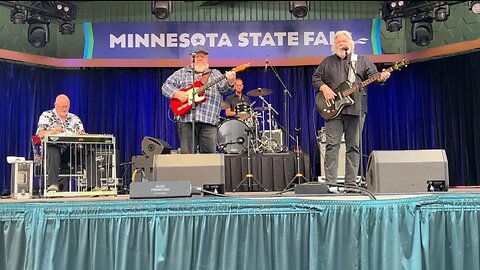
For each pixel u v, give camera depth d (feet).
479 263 9.44
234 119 20.67
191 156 10.87
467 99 22.29
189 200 9.46
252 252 9.41
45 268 9.25
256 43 23.27
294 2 19.42
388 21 21.27
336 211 9.47
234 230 9.40
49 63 23.44
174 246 9.36
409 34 24.86
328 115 12.75
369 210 9.44
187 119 14.64
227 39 23.30
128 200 9.55
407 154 10.64
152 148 19.65
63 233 9.33
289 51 23.20
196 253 9.39
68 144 14.21
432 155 10.62
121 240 9.32
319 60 23.09
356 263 9.37
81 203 9.39
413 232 9.41
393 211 9.41
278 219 9.49
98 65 23.30
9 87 22.53
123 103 24.82
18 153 22.67
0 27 22.66
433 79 23.47
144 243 9.36
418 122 23.93
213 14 24.43
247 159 19.89
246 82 25.07
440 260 9.48
